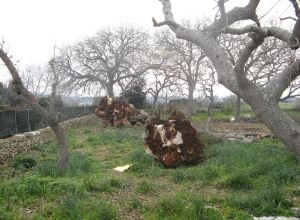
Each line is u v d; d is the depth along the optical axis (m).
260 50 22.09
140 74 44.03
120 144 16.64
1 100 30.61
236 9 7.93
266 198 7.37
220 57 7.43
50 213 6.82
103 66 46.31
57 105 38.75
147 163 11.95
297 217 6.79
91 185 8.38
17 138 20.34
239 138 17.56
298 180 9.04
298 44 6.20
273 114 6.74
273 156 11.97
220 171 10.00
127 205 7.30
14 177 10.52
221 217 6.61
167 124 12.10
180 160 11.80
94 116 29.00
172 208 6.92
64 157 10.47
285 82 6.88
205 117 34.16
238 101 31.95
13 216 6.56
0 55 9.78
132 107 25.55
